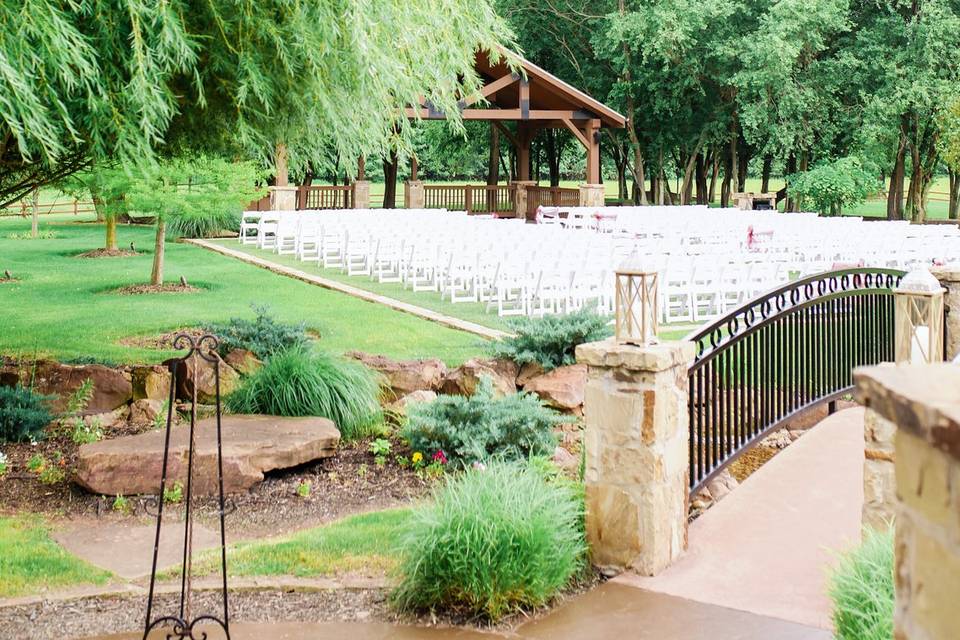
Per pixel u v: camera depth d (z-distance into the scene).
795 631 3.81
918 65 30.11
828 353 7.17
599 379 4.53
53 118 5.96
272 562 4.65
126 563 4.74
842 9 30.66
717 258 13.04
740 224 19.73
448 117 8.33
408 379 8.05
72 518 5.49
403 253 15.11
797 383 6.73
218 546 4.98
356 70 6.82
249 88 6.86
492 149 34.50
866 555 3.39
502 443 6.50
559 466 6.35
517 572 3.99
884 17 31.38
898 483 1.34
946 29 29.44
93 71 5.53
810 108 31.36
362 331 11.03
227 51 6.62
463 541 4.03
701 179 39.00
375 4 6.71
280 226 20.08
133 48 5.64
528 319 8.57
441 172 58.00
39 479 6.16
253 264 18.55
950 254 16.34
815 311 6.88
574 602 4.18
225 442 6.15
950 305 7.12
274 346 8.30
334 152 8.89
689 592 4.26
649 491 4.42
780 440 7.61
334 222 18.88
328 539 4.95
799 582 4.36
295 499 5.88
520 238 15.52
